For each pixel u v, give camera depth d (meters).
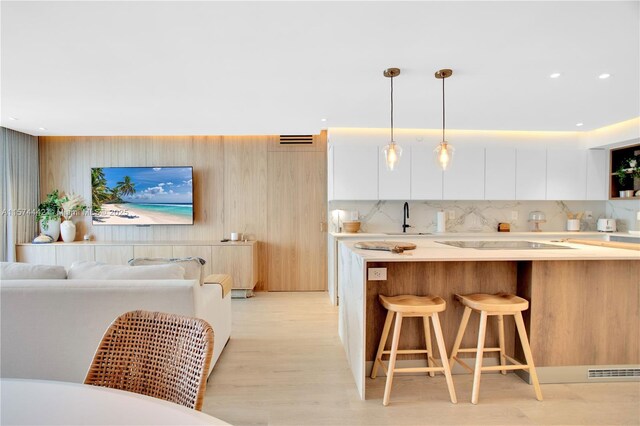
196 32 1.97
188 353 0.98
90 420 0.72
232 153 4.91
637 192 4.34
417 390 2.23
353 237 4.25
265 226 4.94
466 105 3.36
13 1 1.65
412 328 2.53
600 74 2.57
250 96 3.06
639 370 2.38
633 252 2.30
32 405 0.77
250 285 4.49
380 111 3.54
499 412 1.99
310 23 1.88
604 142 4.36
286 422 1.89
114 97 3.08
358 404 2.07
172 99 3.14
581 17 1.81
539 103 3.29
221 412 1.98
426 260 2.10
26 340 1.99
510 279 2.54
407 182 4.51
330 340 3.07
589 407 2.04
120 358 1.06
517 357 2.48
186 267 2.39
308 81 2.71
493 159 4.57
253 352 2.81
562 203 4.95
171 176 4.82
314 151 4.93
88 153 4.87
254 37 2.03
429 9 1.75
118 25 1.89
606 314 2.39
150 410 0.76
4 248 4.30
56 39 2.04
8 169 4.30
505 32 1.97
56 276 2.10
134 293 1.98
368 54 2.25
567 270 2.37
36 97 3.07
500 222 4.90
